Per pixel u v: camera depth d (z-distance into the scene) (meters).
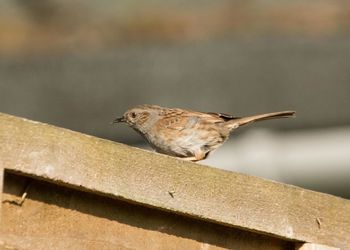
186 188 7.81
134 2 15.37
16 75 14.05
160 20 15.09
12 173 7.20
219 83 13.99
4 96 13.82
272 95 13.85
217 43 14.49
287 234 8.17
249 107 13.77
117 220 7.64
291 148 13.48
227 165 13.38
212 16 15.05
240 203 8.02
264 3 15.11
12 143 7.17
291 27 14.74
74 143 7.42
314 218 8.34
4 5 15.31
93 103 13.83
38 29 14.95
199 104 13.83
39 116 13.70
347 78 13.99
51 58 14.33
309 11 14.98
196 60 14.25
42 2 15.27
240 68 14.12
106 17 15.18
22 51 14.50
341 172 13.51
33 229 7.27
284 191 8.26
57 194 7.42
